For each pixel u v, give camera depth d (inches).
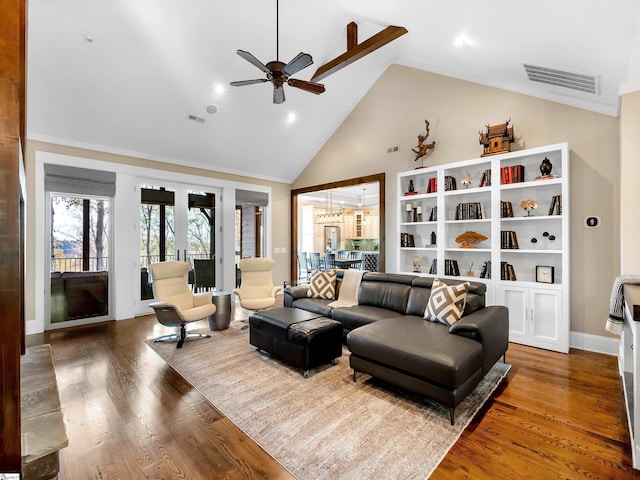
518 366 121.3
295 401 95.3
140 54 147.6
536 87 148.6
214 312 157.3
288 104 206.8
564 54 107.7
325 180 253.4
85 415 88.0
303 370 113.9
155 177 204.5
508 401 95.7
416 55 177.9
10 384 33.1
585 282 139.6
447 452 73.0
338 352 122.5
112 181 187.2
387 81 210.5
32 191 160.6
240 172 249.4
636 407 67.7
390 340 97.1
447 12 111.3
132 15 132.9
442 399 84.3
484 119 168.9
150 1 130.6
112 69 149.3
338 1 138.7
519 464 69.3
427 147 185.5
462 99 177.0
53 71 141.5
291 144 242.2
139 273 199.6
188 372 115.9
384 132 213.5
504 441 77.0
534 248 152.9
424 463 69.4
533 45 110.2
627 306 77.6
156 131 189.3
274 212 274.4
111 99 161.9
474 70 160.4
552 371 116.6
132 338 154.9
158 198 208.8
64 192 171.3
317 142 250.7
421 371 86.8
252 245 278.2
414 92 197.3
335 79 204.2
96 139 178.1
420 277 144.8
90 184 179.0
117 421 85.2
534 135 152.6
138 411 90.0
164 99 172.6
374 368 99.9
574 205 142.2
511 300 149.7
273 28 154.9
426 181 190.5
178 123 189.9
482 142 160.6
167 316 138.0
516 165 154.0
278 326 120.9
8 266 32.8
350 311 141.9
